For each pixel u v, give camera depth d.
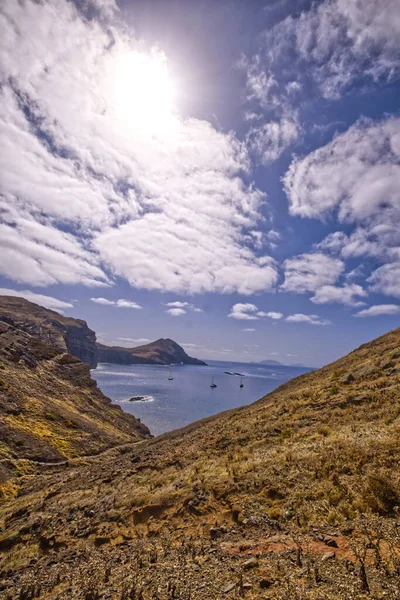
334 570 5.20
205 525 9.35
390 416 13.36
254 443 15.91
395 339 28.52
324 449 11.87
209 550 7.52
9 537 12.45
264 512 9.02
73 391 68.88
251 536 7.93
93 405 67.44
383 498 7.70
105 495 15.05
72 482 21.47
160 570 6.89
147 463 19.61
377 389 17.78
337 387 20.66
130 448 45.62
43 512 14.77
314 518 8.05
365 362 24.88
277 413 19.91
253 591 5.07
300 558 5.94
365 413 15.05
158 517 10.75
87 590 6.60
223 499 10.57
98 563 8.34
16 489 27.47
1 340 71.44
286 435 15.60
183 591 5.65
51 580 7.94
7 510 19.36
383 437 11.23
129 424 67.06
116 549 9.24
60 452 40.03
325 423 15.65
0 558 11.21
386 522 6.74
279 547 6.85
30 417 46.25
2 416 42.69
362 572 4.70
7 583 8.40
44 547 10.97
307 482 9.99
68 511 13.88
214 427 24.73
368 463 9.83
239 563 6.36
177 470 16.02
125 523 11.02
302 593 4.68
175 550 8.03
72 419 51.09
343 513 7.85
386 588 4.41
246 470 12.31
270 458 12.85
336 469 10.08
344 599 4.33
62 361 81.31
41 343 84.50
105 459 40.62
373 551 5.64
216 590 5.41
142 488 14.29
